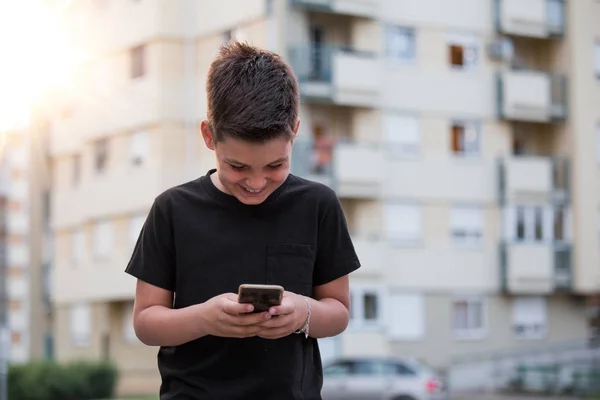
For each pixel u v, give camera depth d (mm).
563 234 33500
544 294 33438
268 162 2893
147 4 28344
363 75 29969
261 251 3100
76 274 33938
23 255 49500
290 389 3076
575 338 33750
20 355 48844
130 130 30344
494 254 32656
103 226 32469
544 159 33188
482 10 32812
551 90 33469
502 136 33031
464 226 32312
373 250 30156
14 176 48969
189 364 3086
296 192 3162
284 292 3021
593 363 32906
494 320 32531
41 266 36344
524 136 33844
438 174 31875
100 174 32062
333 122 30203
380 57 30562
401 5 31344
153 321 3012
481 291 32438
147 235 3170
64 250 34812
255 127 2818
